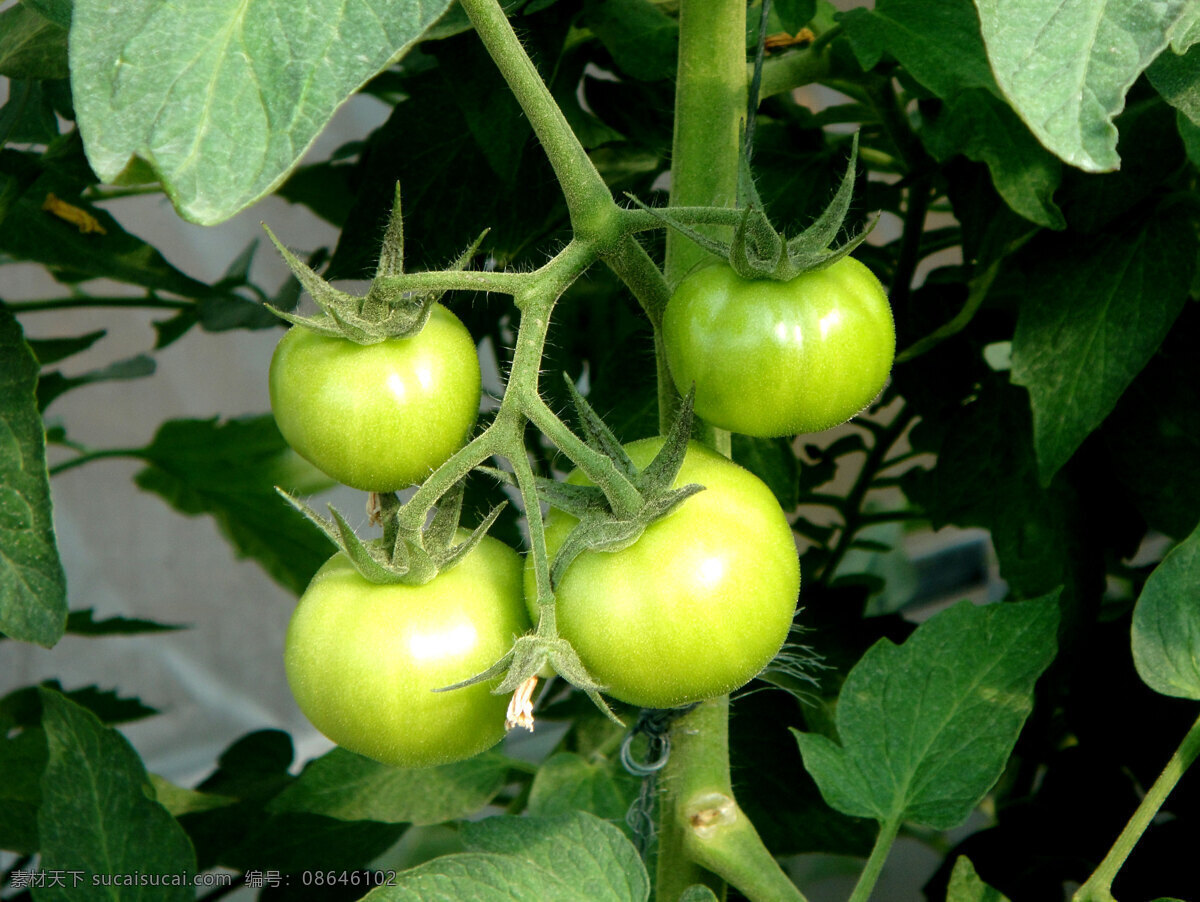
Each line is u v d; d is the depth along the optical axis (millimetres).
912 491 804
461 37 583
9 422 507
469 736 461
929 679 532
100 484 1260
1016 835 652
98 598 1262
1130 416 628
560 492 450
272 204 1199
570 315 736
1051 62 356
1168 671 503
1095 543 636
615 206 449
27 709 732
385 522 468
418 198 622
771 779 645
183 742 1296
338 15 364
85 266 697
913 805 516
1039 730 659
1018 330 568
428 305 462
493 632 458
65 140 598
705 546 440
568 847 496
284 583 907
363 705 452
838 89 653
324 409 459
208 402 1318
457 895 479
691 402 431
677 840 521
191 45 361
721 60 512
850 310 454
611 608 438
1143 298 549
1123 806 644
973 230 616
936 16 551
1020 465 644
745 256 447
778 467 617
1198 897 617
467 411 474
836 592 699
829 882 1125
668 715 521
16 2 580
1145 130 564
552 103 443
